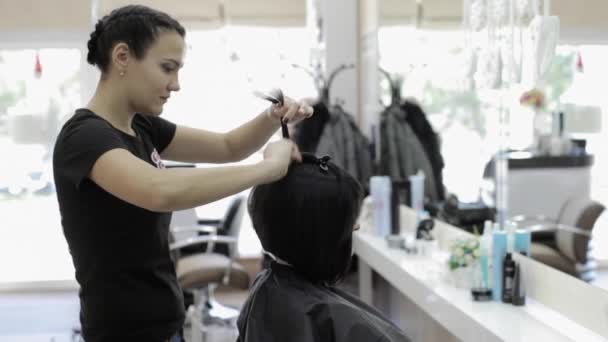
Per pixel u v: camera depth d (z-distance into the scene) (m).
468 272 2.15
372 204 3.21
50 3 4.57
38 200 4.93
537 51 1.82
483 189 2.60
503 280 2.01
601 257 1.77
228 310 4.16
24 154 4.83
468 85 2.47
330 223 1.18
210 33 4.73
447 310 2.02
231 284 3.58
